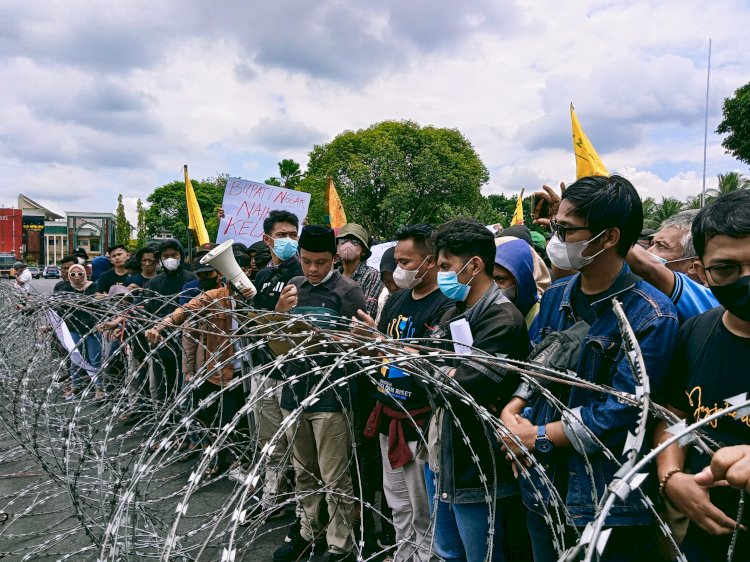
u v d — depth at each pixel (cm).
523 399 166
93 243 8412
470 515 180
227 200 548
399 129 3800
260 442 273
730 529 117
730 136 1986
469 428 177
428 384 181
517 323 178
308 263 275
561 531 130
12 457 277
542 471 135
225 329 321
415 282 233
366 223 3762
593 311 159
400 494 237
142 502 173
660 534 142
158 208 7019
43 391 230
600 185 150
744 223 118
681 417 138
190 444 338
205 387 336
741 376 125
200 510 284
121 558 127
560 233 154
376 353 191
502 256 228
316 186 3866
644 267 177
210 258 263
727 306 122
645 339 139
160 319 269
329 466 255
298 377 136
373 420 241
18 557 264
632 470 87
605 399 143
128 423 329
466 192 3716
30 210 8556
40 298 314
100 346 375
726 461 101
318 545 278
